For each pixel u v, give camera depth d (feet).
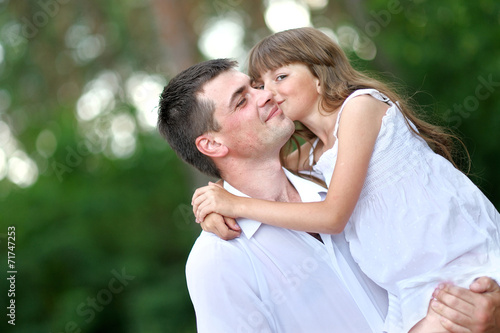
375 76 10.57
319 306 7.52
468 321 7.04
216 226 7.50
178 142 8.58
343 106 8.52
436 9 31.73
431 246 7.75
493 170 34.68
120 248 43.78
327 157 8.62
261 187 8.25
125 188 45.42
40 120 42.19
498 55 31.83
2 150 43.42
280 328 7.50
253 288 7.39
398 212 8.00
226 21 38.58
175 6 32.04
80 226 42.98
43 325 39.45
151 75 39.83
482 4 31.35
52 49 39.24
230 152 8.16
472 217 7.99
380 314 7.92
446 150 9.46
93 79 40.73
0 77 39.78
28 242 41.55
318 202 7.77
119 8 37.58
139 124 43.86
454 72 32.71
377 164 8.19
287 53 9.06
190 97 8.17
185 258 43.73
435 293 7.36
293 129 8.11
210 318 7.18
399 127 8.43
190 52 32.14
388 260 7.88
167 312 37.96
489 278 7.27
